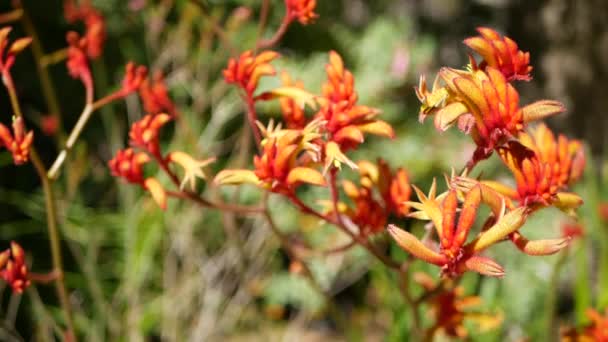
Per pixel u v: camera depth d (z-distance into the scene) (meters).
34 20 2.09
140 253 1.23
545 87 1.91
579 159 0.69
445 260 0.61
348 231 0.72
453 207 0.61
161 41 1.70
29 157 0.76
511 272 1.54
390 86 2.12
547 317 0.95
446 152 2.06
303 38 2.31
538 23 1.89
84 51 0.80
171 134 1.82
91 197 1.75
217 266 1.39
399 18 2.49
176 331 1.25
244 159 0.92
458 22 2.71
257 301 1.75
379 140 2.10
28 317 1.62
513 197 0.65
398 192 0.72
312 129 0.66
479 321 0.78
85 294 1.49
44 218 1.58
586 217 1.33
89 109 0.79
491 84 0.61
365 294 1.61
